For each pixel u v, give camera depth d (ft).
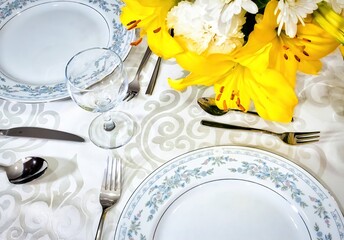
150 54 2.75
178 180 2.11
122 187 2.22
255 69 1.82
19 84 2.69
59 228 2.11
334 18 1.69
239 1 1.65
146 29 2.01
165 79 2.64
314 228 1.91
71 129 2.50
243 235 1.98
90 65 2.53
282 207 2.02
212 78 2.02
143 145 2.37
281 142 2.29
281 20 1.61
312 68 2.00
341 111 2.37
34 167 2.33
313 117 2.37
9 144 2.47
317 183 2.02
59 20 3.06
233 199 2.07
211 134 2.37
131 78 2.67
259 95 1.97
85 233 2.09
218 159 2.16
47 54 2.89
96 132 2.45
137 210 2.03
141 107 2.54
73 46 2.92
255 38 1.73
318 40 1.83
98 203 2.18
